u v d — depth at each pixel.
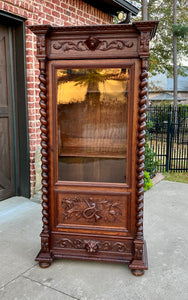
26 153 3.77
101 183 2.17
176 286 2.01
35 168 3.77
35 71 3.71
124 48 1.95
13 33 3.58
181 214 3.46
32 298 1.88
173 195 4.24
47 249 2.26
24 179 3.87
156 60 15.70
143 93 1.96
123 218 2.18
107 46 1.97
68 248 2.28
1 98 3.60
